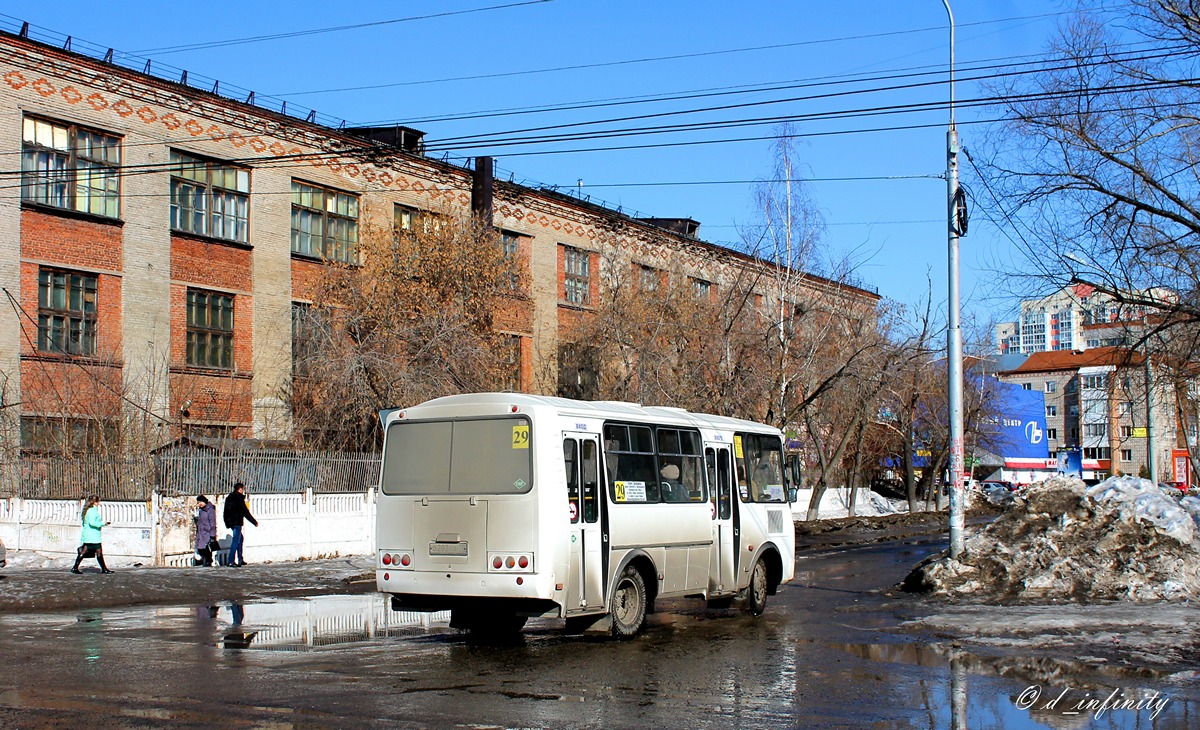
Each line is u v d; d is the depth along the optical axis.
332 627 14.88
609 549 13.80
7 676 10.54
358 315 31.00
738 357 34.69
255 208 33.25
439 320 30.52
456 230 32.50
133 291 29.88
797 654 12.45
